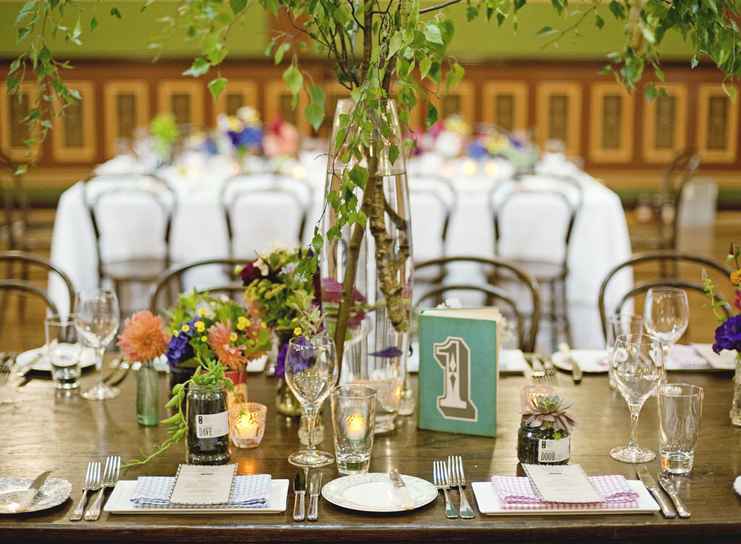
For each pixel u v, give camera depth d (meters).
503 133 6.34
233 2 1.70
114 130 8.09
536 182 5.16
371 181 2.04
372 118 1.97
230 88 8.06
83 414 2.22
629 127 8.23
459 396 2.10
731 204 8.38
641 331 2.47
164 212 4.88
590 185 5.15
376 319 2.10
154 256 4.95
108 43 7.95
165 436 2.08
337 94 7.89
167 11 7.95
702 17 1.87
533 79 8.15
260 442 2.05
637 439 2.07
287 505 1.75
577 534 1.67
